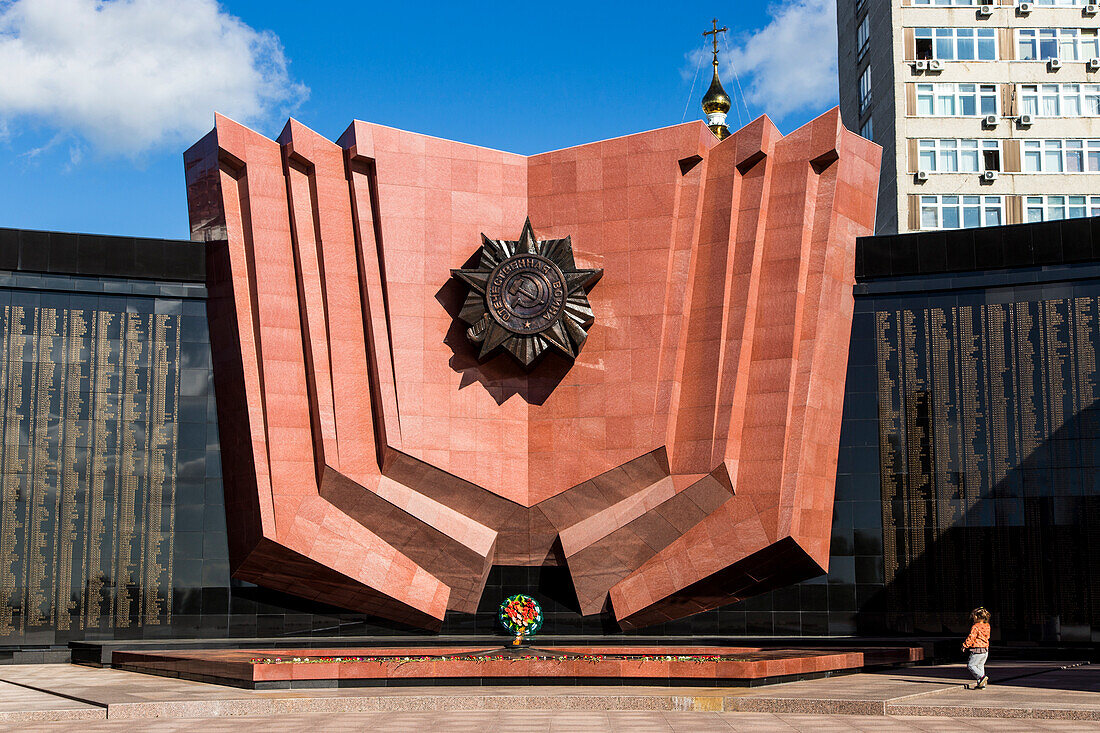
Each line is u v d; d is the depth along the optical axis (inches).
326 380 1202.6
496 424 1233.4
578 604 1213.7
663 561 1184.2
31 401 1207.6
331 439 1189.1
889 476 1218.0
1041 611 1157.1
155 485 1226.0
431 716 764.0
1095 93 1724.9
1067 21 1747.0
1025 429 1186.6
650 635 1200.2
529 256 1221.7
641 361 1214.3
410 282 1232.8
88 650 1154.0
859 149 1261.1
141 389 1238.3
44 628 1179.9
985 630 884.0
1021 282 1208.8
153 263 1256.8
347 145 1253.1
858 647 1096.8
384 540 1206.3
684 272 1219.9
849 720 734.5
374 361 1212.5
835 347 1222.3
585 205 1264.8
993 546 1181.1
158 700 795.4
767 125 1224.2
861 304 1253.1
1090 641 1138.0
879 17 1838.1
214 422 1246.3
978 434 1201.4
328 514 1190.3
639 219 1242.0
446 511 1214.3
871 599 1200.8
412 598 1195.9
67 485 1203.9
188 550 1221.1
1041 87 1733.5
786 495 1157.7
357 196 1241.4
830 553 1213.7
